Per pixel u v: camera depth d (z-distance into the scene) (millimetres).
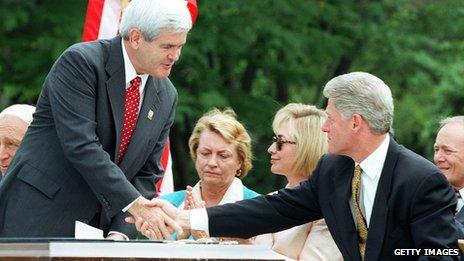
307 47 44062
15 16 38906
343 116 16734
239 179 20453
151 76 17969
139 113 17844
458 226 16922
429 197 16500
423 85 51656
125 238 17672
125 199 17172
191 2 23531
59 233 17656
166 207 17562
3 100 42750
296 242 19047
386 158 16828
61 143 17375
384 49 48188
